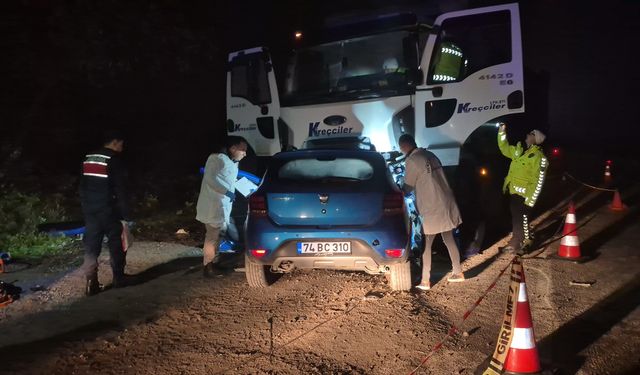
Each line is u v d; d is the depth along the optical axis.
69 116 15.02
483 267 7.32
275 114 9.01
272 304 6.15
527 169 7.71
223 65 14.69
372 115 8.41
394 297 6.18
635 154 22.28
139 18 12.17
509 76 7.90
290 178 6.22
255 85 9.17
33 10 12.19
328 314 5.77
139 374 4.60
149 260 8.27
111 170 6.64
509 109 7.94
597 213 10.49
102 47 11.95
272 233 5.99
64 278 7.34
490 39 7.94
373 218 5.94
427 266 6.45
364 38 8.58
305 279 7.00
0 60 12.58
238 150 7.25
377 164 6.27
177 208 12.54
